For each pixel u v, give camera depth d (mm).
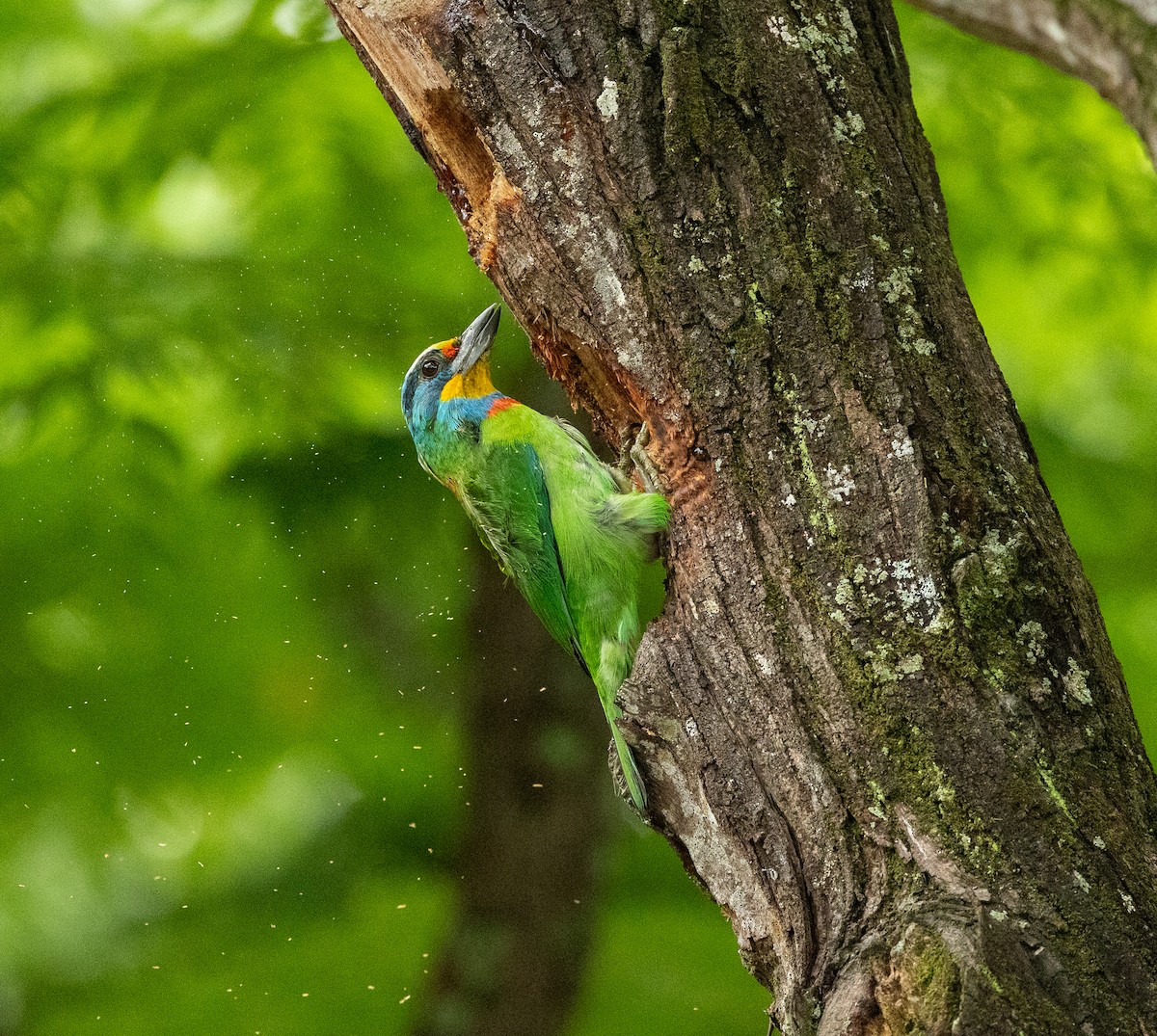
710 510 5250
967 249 12461
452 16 5773
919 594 4824
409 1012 13930
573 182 5555
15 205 11469
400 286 12320
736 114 5324
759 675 5031
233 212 12656
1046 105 11555
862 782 4750
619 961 14297
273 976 14602
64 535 12297
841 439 5031
